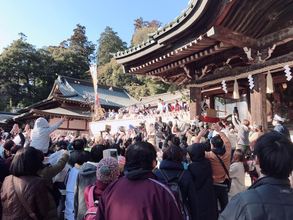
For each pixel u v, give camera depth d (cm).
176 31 696
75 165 365
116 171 220
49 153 466
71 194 344
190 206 264
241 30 669
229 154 372
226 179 366
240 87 1119
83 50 6906
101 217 169
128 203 156
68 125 2595
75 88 3384
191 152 330
